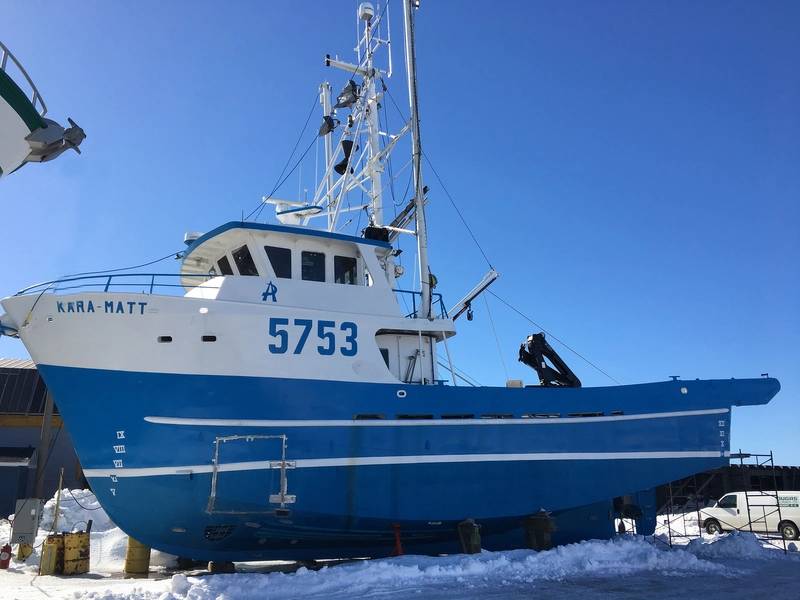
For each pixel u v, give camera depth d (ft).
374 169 46.80
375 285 39.11
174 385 31.99
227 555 35.63
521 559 35.04
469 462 35.88
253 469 32.17
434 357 40.32
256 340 33.55
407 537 37.19
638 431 39.09
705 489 85.20
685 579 32.30
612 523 42.57
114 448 31.40
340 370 35.04
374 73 48.19
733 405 40.68
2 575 36.27
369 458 34.17
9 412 83.66
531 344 44.11
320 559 39.75
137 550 37.11
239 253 38.37
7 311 32.04
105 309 31.86
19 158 33.53
